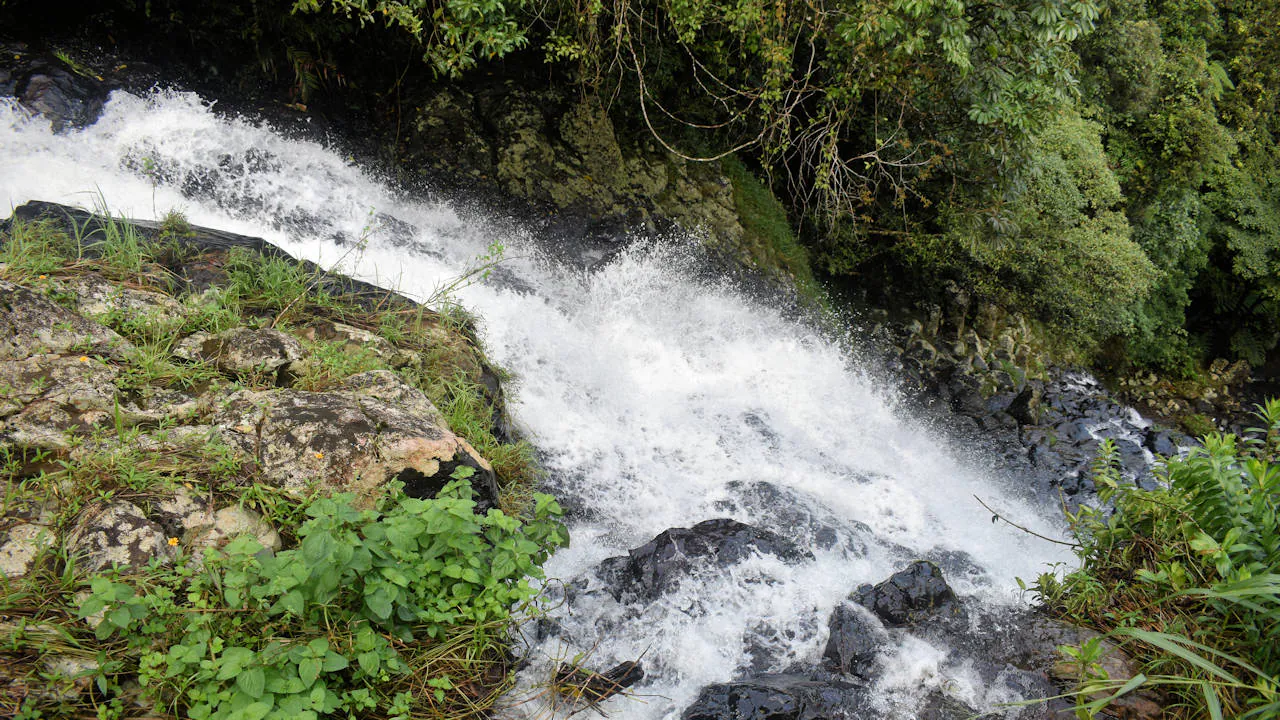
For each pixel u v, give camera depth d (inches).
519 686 132.4
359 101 296.8
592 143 320.2
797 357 321.4
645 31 329.4
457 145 299.1
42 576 107.3
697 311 311.9
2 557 107.2
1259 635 120.6
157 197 230.2
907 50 260.5
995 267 385.4
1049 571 197.3
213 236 195.8
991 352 390.9
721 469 229.3
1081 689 121.6
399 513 126.3
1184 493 139.8
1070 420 370.3
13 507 113.9
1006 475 303.6
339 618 116.0
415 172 294.0
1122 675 131.4
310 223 256.4
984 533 221.0
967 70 266.1
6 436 121.3
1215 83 476.7
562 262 302.0
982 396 361.4
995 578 189.8
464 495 133.5
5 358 133.0
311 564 110.3
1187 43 517.0
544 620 148.9
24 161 215.0
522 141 307.0
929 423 331.3
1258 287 518.9
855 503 226.5
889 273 397.7
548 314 267.6
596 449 220.2
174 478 124.6
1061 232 387.9
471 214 297.3
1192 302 544.1
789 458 247.3
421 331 191.8
